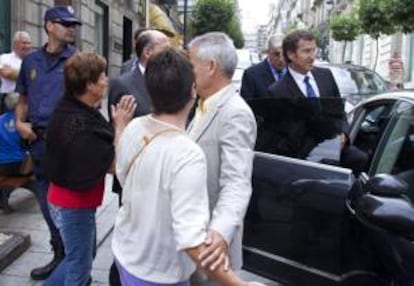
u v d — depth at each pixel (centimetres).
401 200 297
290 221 408
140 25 2805
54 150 392
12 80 761
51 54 512
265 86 599
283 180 421
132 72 454
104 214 721
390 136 400
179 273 261
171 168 250
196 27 4588
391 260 309
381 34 2398
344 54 4225
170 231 256
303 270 396
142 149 260
